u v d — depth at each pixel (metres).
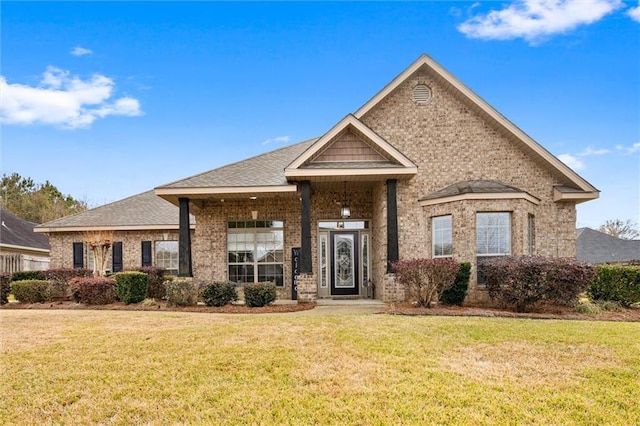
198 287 12.08
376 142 12.63
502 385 5.27
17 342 7.39
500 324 8.57
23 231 26.81
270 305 12.03
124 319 9.60
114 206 20.14
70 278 13.95
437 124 13.91
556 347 6.88
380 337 7.46
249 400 4.86
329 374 5.64
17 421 4.45
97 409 4.69
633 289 11.02
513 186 13.72
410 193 13.62
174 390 5.17
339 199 15.21
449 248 12.75
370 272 15.16
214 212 15.59
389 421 4.35
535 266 10.03
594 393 5.05
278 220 15.55
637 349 6.75
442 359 6.26
